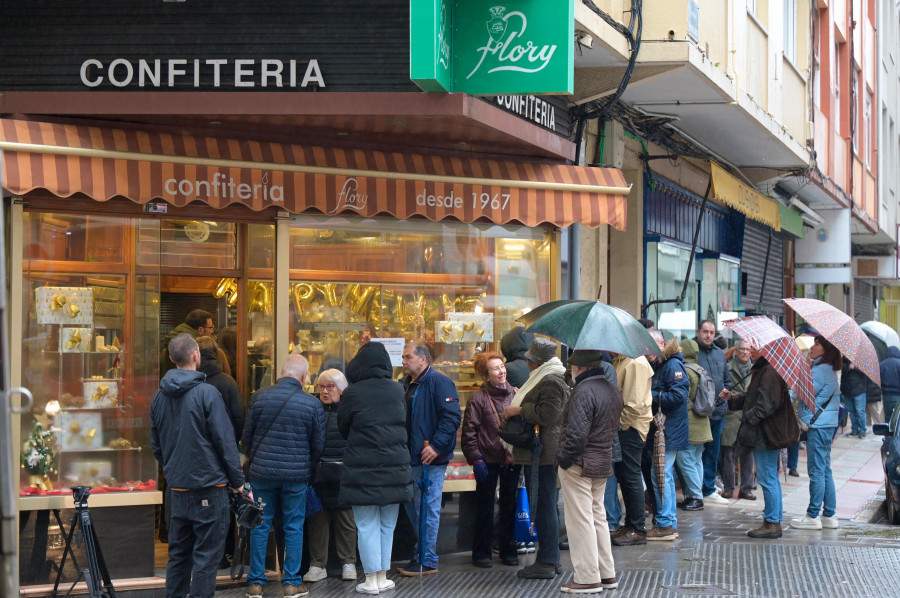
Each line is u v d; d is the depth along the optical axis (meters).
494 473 8.49
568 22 7.60
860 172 23.33
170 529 6.77
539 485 8.02
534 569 7.99
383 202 8.16
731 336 16.58
